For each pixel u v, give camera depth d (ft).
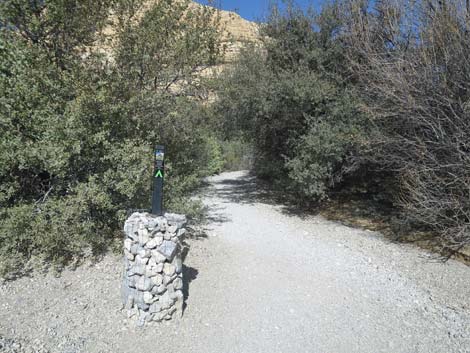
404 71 23.84
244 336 12.56
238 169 81.20
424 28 23.75
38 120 16.71
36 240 15.78
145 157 17.42
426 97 22.11
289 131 31.27
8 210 15.89
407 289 17.30
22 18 17.89
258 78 31.55
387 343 12.70
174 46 18.78
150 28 17.95
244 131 36.91
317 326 13.48
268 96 29.53
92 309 13.38
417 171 22.67
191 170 23.80
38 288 14.58
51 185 18.33
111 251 17.61
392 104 24.49
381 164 27.63
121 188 16.83
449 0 22.39
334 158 27.81
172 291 13.08
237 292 15.75
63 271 15.89
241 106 32.40
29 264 16.17
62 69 18.38
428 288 17.51
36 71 16.26
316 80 28.45
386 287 17.40
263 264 19.26
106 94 16.72
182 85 20.72
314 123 28.32
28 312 13.07
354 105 26.86
